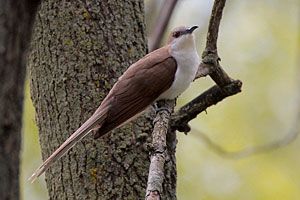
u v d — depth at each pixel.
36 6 4.95
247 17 21.84
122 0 10.23
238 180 19.19
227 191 19.12
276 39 21.38
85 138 9.54
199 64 10.30
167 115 9.33
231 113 20.11
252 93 20.66
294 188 19.22
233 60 21.23
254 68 21.03
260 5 21.92
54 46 9.96
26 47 4.92
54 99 9.84
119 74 9.88
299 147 19.66
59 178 9.59
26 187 17.56
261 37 21.48
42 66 10.01
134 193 9.35
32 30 5.00
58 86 9.84
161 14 13.46
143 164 9.50
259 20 21.78
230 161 19.33
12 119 4.79
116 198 9.32
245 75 20.94
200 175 19.27
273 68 21.00
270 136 20.02
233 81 10.27
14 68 4.83
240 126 20.02
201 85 19.52
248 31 21.62
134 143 9.57
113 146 9.51
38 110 10.04
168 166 9.66
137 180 9.41
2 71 4.78
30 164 17.44
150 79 9.75
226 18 21.69
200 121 19.92
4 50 4.79
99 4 10.09
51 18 10.04
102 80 9.78
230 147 19.50
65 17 10.00
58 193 9.60
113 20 10.09
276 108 20.47
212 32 10.08
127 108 9.44
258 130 20.05
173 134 9.98
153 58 10.09
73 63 9.84
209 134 19.78
